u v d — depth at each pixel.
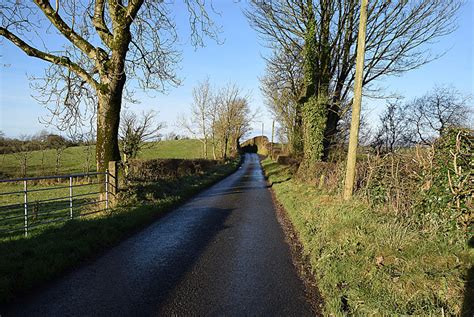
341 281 4.66
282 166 28.86
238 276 5.12
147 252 6.28
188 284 4.76
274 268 5.51
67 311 3.87
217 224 8.94
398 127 15.80
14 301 4.11
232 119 45.19
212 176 23.64
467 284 3.74
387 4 16.48
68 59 10.23
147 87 12.04
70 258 5.46
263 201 13.55
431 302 3.65
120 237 7.30
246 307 4.07
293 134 28.17
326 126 18.98
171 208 11.28
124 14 10.05
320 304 4.19
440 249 4.75
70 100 10.78
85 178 25.16
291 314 3.91
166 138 63.16
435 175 6.09
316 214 8.45
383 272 4.40
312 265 5.57
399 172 7.77
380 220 6.52
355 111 8.92
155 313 3.87
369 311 3.73
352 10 17.16
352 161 9.08
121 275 5.05
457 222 5.16
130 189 11.02
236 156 55.22
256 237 7.61
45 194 18.56
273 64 21.83
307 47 17.16
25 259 5.13
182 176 19.30
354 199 8.76
